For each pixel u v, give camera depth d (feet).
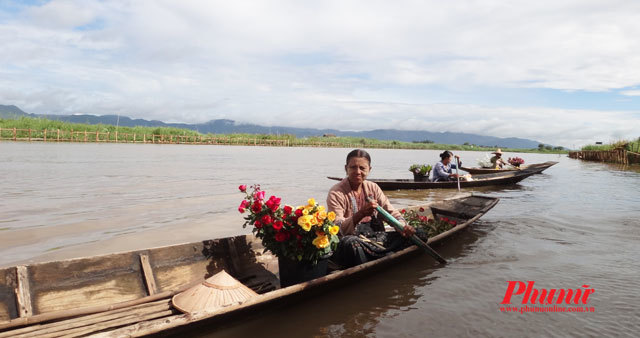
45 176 34.60
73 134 106.32
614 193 34.35
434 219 20.34
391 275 13.14
